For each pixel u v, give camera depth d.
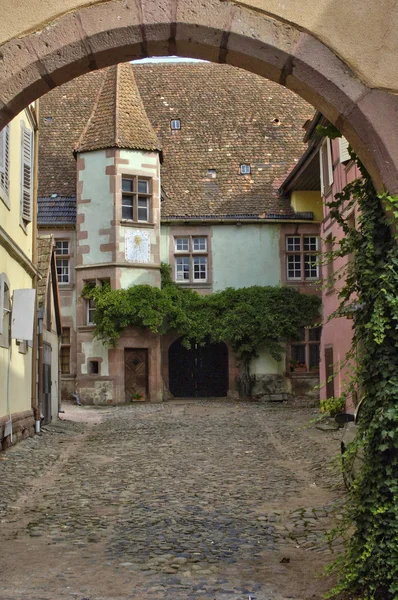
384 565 4.80
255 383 28.55
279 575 5.68
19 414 14.53
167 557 6.18
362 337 5.27
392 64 5.48
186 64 35.44
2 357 13.09
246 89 34.34
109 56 5.70
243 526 7.37
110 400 26.98
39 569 5.81
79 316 27.98
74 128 33.16
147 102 33.91
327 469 10.81
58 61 5.59
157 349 27.58
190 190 30.34
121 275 27.23
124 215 27.84
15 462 11.68
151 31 5.58
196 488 9.52
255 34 5.54
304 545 6.63
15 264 14.64
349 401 16.80
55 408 19.83
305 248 29.52
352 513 5.08
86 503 8.55
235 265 29.30
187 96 34.06
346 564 4.94
